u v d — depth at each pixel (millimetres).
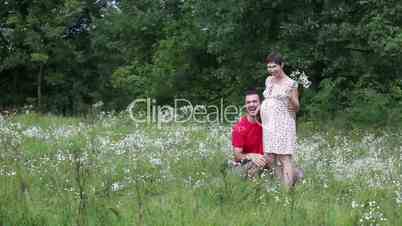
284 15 19906
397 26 17641
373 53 19000
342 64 18609
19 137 12352
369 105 17828
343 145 13336
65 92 31500
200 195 7406
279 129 8516
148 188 7961
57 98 31250
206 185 7918
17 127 13875
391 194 8156
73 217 6031
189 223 6012
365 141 14047
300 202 7039
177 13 29312
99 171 8945
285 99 8523
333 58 18844
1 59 29844
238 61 21281
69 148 11156
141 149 11297
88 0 32062
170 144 12086
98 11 32344
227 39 20469
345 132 16109
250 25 20266
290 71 20188
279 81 8664
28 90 31906
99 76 31984
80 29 32094
